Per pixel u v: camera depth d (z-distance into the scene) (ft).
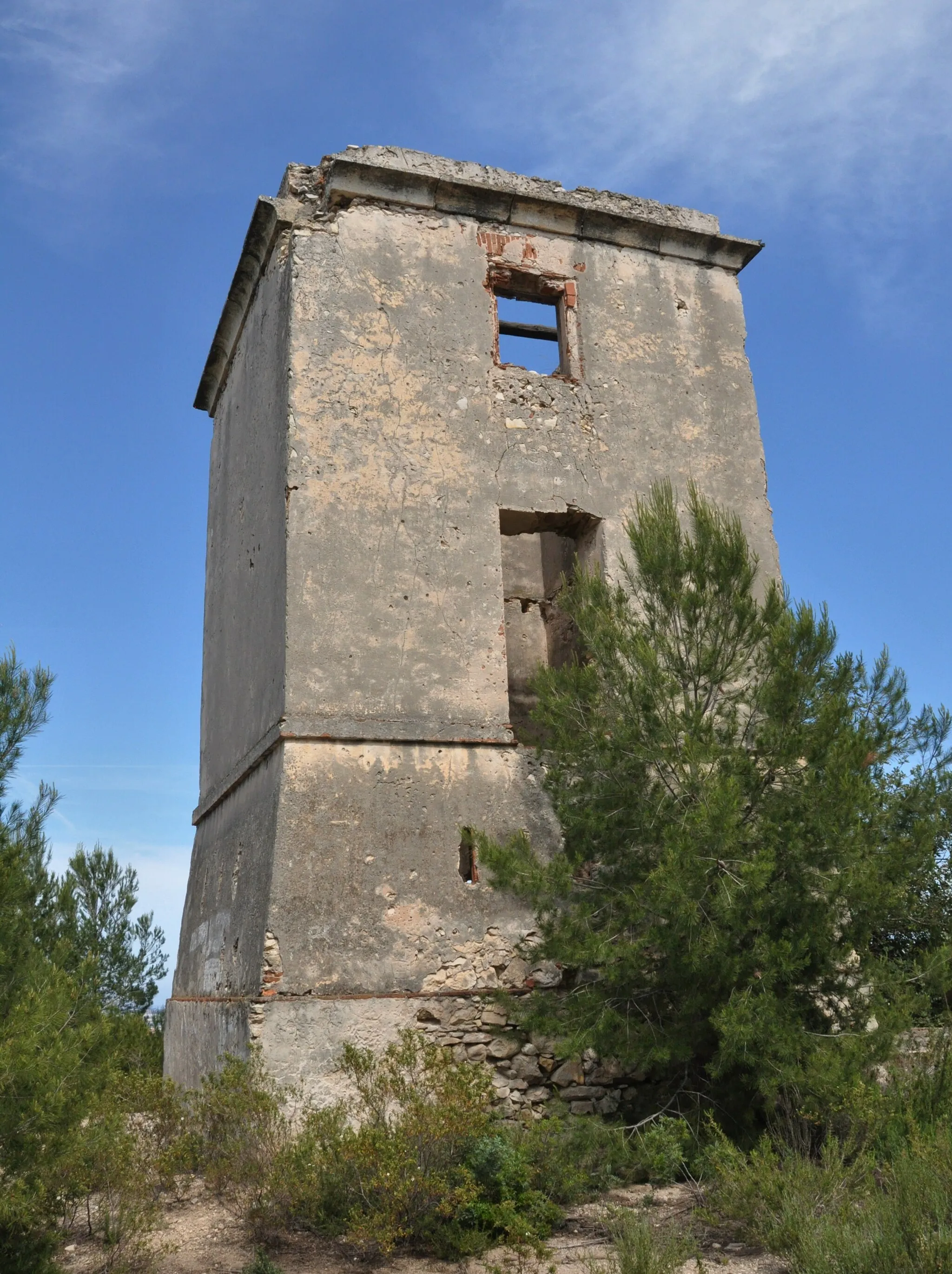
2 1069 17.52
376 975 28.71
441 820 30.83
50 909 27.04
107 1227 21.59
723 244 40.73
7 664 25.68
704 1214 22.18
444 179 36.76
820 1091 23.86
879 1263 17.92
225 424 44.65
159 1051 44.93
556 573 40.98
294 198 36.09
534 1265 20.66
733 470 38.37
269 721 32.01
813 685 27.48
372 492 33.22
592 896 27.78
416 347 35.24
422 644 32.40
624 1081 29.84
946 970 26.84
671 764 27.20
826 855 25.52
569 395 36.78
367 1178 22.53
